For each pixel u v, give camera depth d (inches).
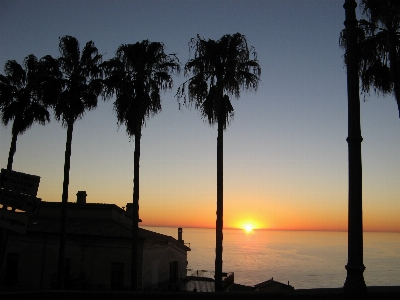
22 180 367.6
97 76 1037.8
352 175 283.9
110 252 1201.4
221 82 815.7
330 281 4510.3
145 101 956.0
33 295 327.9
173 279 1453.0
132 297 332.2
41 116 1127.6
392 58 627.8
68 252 1224.2
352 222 280.1
